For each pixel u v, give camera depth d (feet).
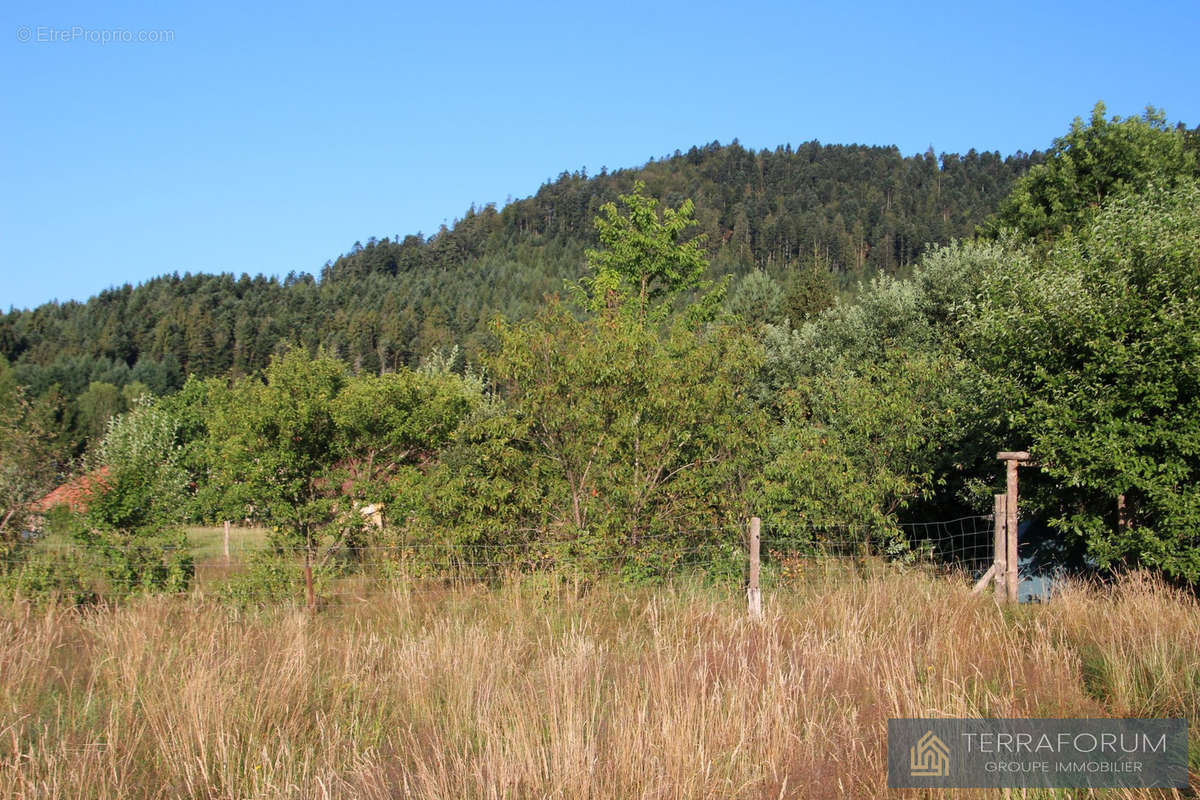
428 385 43.16
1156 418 29.84
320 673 21.09
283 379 39.34
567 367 37.27
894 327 64.44
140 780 15.47
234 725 17.29
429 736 17.24
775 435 42.73
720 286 71.97
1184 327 29.01
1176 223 32.55
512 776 14.80
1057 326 32.55
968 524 48.88
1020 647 21.54
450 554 34.71
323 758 16.34
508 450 36.65
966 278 62.64
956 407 43.32
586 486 37.73
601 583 32.83
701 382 40.27
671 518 37.17
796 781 15.05
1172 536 28.96
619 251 71.61
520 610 27.35
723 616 25.86
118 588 34.01
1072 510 33.81
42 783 14.58
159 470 44.24
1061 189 78.07
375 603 30.81
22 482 38.22
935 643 22.08
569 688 18.19
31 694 19.22
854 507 39.14
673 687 18.15
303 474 38.81
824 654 20.98
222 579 36.88
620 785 14.71
